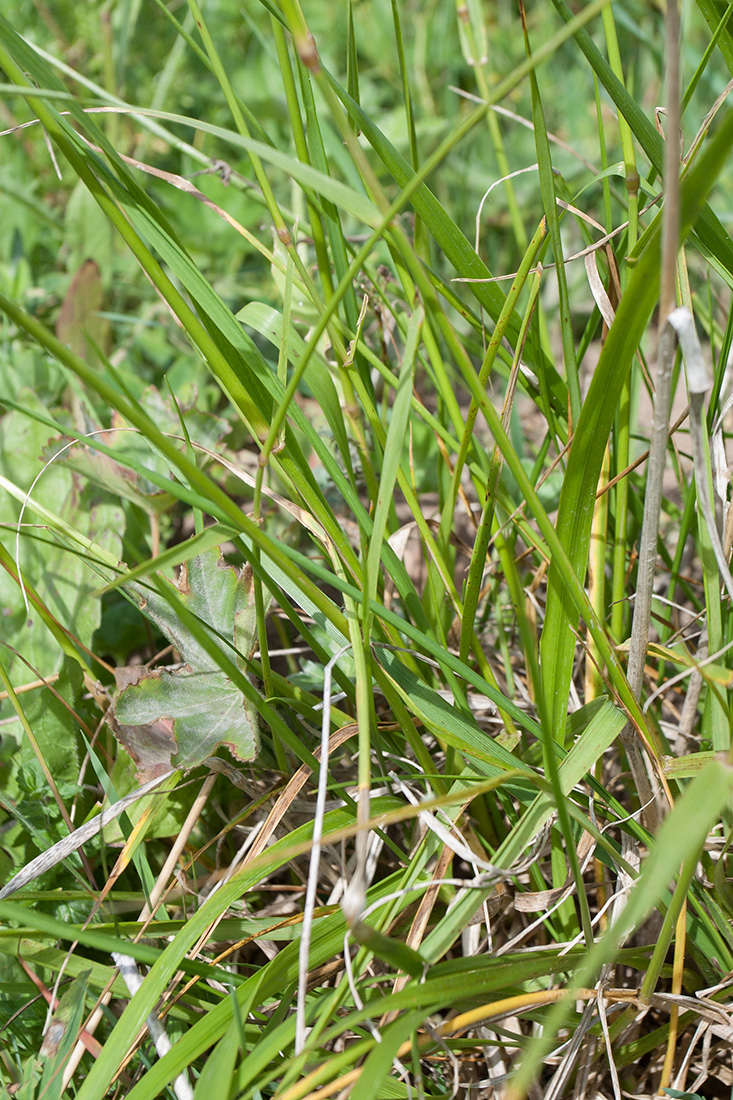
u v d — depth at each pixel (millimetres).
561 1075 500
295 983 493
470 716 520
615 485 544
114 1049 466
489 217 1130
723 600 544
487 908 530
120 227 477
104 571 536
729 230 1050
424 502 749
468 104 1199
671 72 399
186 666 541
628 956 497
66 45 1183
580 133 1202
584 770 485
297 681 605
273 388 504
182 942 480
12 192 866
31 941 522
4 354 771
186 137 1150
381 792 554
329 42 1393
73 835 513
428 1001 446
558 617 491
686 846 408
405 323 572
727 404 509
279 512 664
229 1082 447
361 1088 430
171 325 841
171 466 589
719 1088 540
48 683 559
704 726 560
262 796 538
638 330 437
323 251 562
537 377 551
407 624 488
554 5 491
